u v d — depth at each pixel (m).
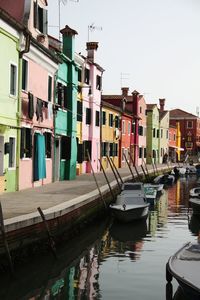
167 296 9.84
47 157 22.92
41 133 21.48
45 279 10.88
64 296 9.83
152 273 11.54
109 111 38.78
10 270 10.58
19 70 18.44
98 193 19.19
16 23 17.30
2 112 16.95
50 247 12.55
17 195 17.19
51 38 26.03
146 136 56.59
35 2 20.77
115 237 16.34
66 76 26.06
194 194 23.61
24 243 11.53
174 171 47.72
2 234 10.41
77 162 30.73
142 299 9.70
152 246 14.84
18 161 18.59
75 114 27.36
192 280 8.60
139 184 22.73
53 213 13.22
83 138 31.89
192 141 79.19
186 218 20.94
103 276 11.26
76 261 12.59
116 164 41.94
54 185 22.28
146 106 55.31
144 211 19.52
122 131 43.72
